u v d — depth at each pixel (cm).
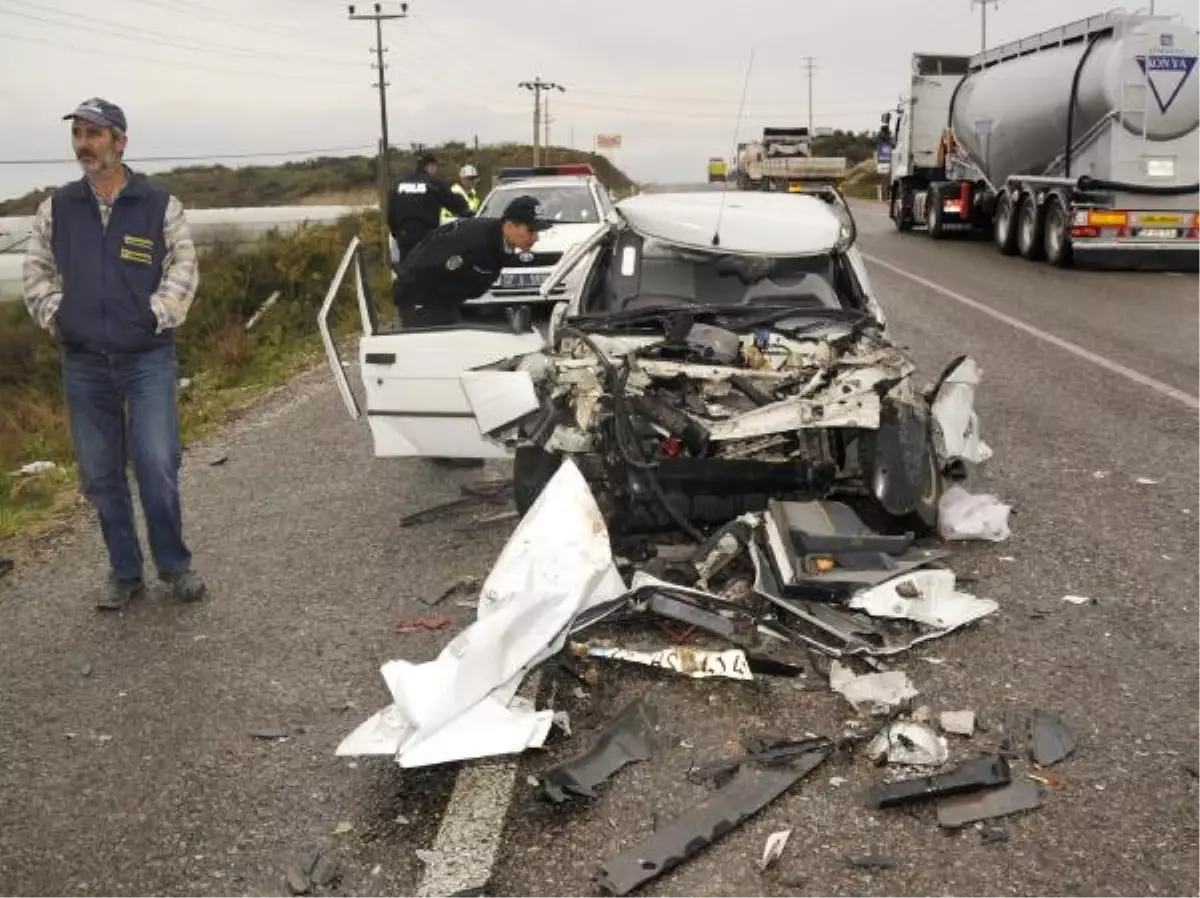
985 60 2339
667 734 382
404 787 358
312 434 859
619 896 298
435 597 511
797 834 325
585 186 1380
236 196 9038
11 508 705
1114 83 1708
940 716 385
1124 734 374
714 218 656
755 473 531
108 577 539
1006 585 504
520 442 545
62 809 353
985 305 1419
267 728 398
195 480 738
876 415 504
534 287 1191
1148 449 722
